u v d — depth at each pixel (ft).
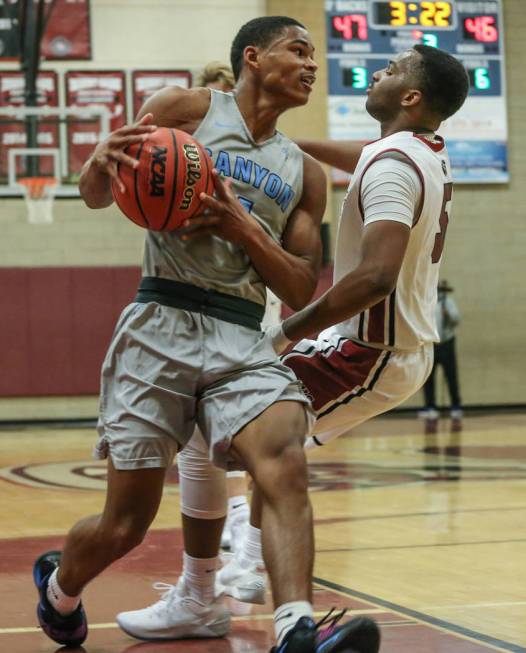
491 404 63.46
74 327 56.75
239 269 12.20
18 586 16.71
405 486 30.07
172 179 11.32
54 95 57.77
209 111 12.47
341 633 9.95
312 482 31.19
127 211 11.65
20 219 56.39
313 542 10.67
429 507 25.84
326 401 15.17
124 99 58.29
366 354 14.78
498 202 63.52
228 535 20.67
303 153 13.01
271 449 11.03
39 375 56.44
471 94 63.00
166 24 58.59
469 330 63.36
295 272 12.14
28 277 56.29
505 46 63.36
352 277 12.41
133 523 12.05
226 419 11.38
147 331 11.99
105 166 11.59
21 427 55.47
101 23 58.03
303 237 12.70
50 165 56.18
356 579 17.25
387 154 13.47
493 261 63.46
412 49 14.70
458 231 63.21
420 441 44.80
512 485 30.12
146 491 11.94
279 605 10.27
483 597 15.84
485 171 63.26
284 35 12.45
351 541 21.02
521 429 50.37
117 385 12.12
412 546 20.38
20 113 54.75
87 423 56.85
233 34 59.00
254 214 12.34
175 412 11.90
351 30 60.75
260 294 12.49
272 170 12.48
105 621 14.57
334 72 60.59
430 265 14.55
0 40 56.95
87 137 56.34
